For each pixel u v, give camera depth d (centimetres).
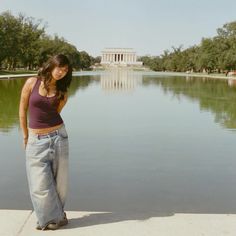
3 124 1634
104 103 2733
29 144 477
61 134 487
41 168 472
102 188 820
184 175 927
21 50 9294
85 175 916
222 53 10006
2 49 8325
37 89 474
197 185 849
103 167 989
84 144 1272
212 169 986
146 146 1254
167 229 473
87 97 3259
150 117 1988
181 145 1278
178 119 1923
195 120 1895
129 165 1013
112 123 1750
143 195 780
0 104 2422
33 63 10706
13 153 1109
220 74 12044
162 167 998
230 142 1333
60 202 489
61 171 490
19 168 956
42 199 467
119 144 1279
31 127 479
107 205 722
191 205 727
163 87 5025
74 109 2323
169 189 816
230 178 905
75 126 1658
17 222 493
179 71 16250
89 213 530
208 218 505
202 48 11381
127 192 796
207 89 4616
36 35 9881
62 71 470
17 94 3153
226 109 2417
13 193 779
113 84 5641
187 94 3753
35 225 486
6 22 8475
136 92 4006
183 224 487
